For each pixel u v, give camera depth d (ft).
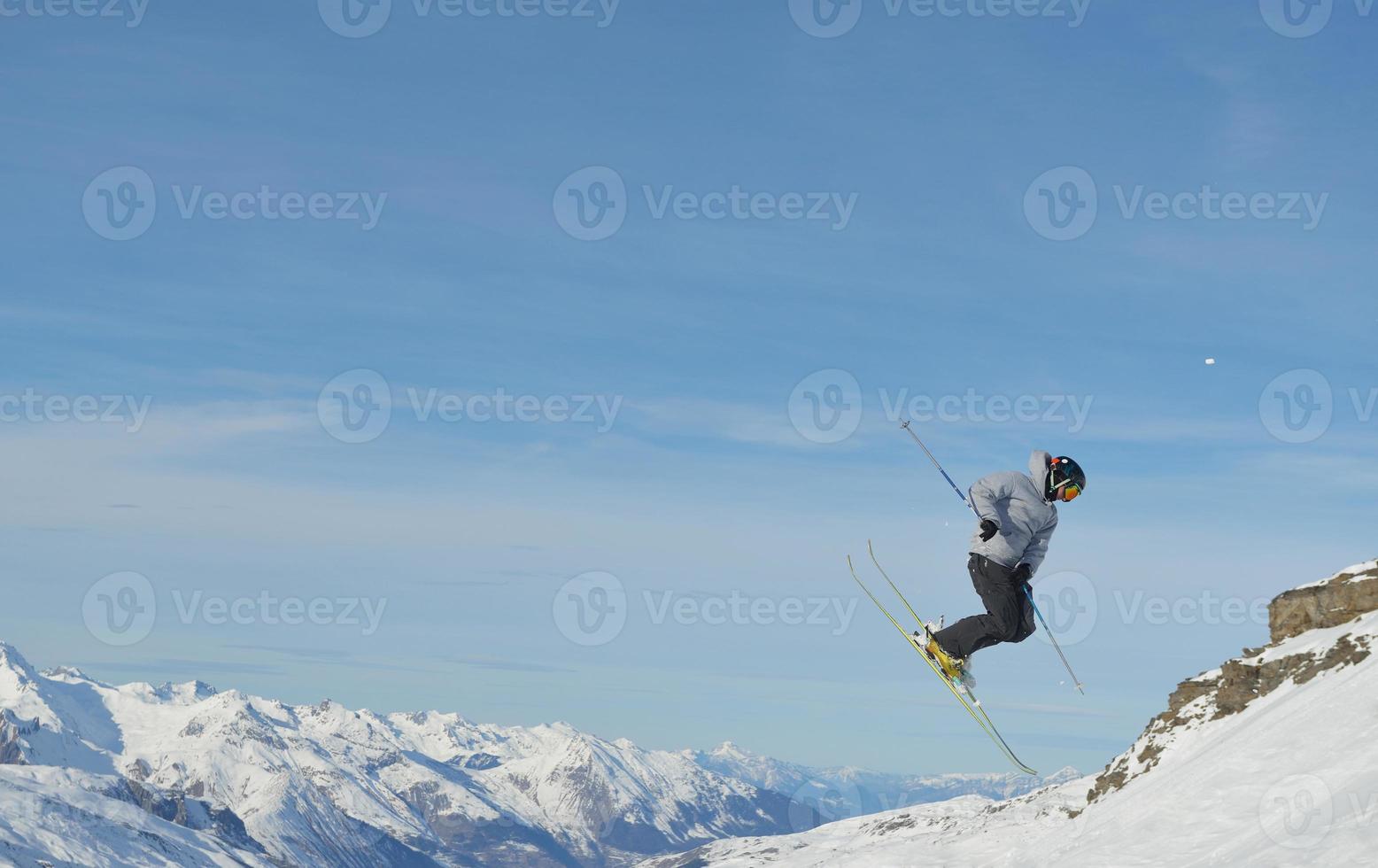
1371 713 52.08
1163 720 89.20
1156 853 51.44
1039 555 53.01
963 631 53.72
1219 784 54.90
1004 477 52.31
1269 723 61.93
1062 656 53.11
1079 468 52.08
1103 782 89.30
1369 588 75.72
